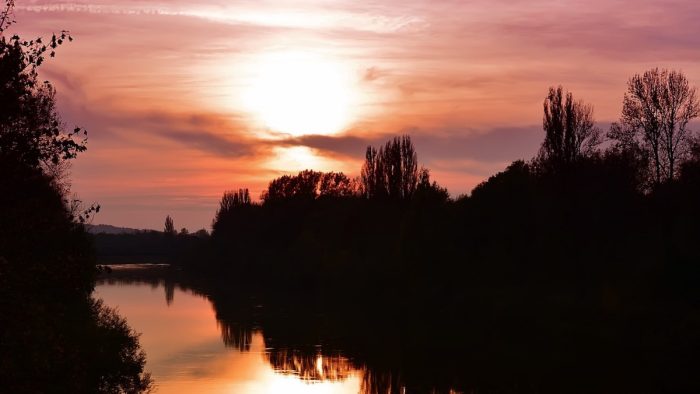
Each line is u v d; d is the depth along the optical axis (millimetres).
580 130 62531
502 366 43938
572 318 51562
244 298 97812
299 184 151000
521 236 69188
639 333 44500
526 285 65188
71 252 16781
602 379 38375
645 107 62469
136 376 42156
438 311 67438
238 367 47562
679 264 51469
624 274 57031
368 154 107625
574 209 61312
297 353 52469
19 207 16109
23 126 16125
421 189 83188
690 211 55219
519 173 72500
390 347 53812
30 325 15078
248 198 174250
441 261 74625
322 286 98125
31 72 16016
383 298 80500
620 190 61281
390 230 94875
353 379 43344
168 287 121375
